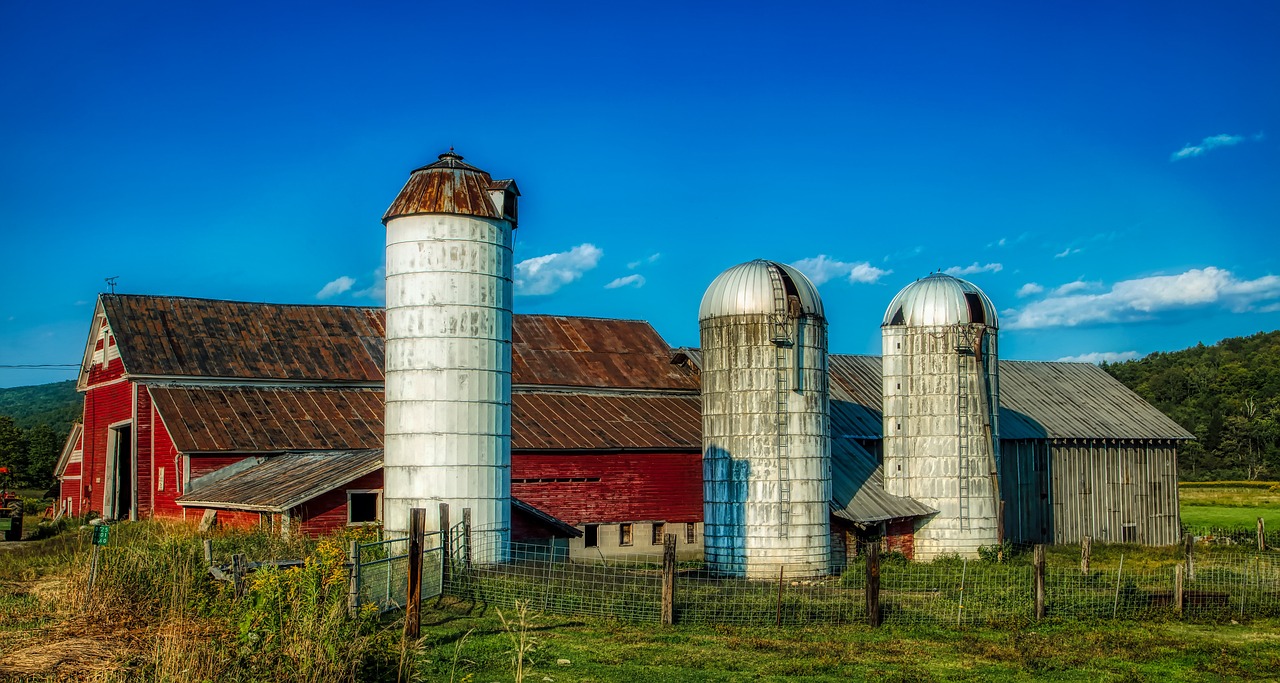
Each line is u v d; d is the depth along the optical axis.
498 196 30.84
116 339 44.91
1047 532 51.22
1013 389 56.19
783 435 36.50
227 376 44.12
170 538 29.19
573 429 45.03
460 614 23.00
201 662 15.66
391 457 30.14
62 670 16.02
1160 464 56.22
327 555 19.27
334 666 15.80
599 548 43.53
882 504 41.06
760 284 37.03
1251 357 175.50
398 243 30.44
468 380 29.97
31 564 29.39
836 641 21.92
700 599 25.88
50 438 110.88
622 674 18.64
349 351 48.12
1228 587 29.75
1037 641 22.38
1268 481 115.00
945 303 42.62
